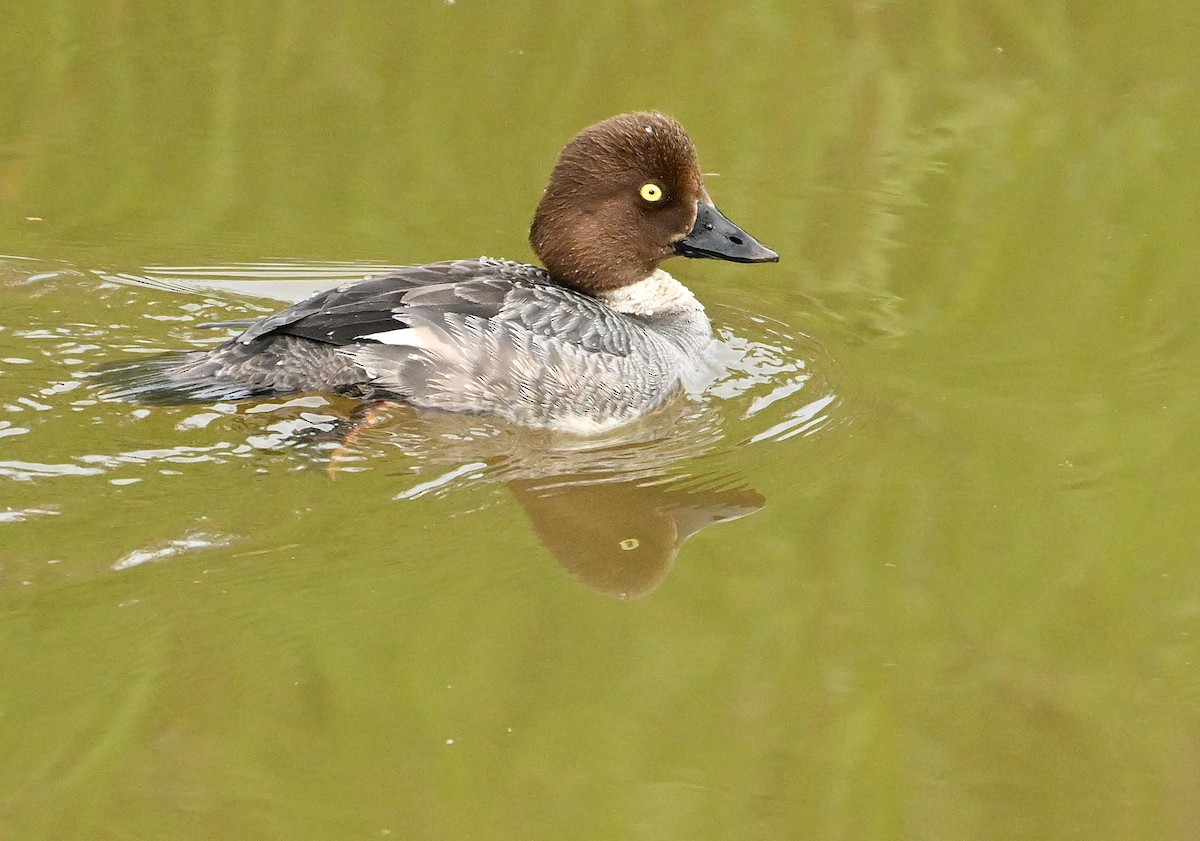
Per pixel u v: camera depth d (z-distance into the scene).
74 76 16.44
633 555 9.74
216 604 8.78
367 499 9.95
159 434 10.41
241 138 15.70
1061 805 7.85
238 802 7.57
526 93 16.56
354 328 11.00
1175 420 11.39
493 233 14.40
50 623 8.48
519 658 8.70
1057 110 16.55
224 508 9.67
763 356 12.68
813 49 17.67
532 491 10.32
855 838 7.59
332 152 15.56
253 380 10.99
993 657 8.88
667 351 12.07
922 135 16.31
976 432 11.29
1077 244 14.38
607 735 8.20
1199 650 8.93
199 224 14.27
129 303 12.80
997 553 9.80
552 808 7.70
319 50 17.16
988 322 13.18
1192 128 16.11
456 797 7.71
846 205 15.20
